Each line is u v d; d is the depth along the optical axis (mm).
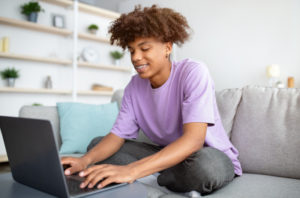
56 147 544
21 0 3471
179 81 1035
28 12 3357
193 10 4812
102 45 4348
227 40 4426
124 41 967
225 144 1045
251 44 4184
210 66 4613
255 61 4145
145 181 1025
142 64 943
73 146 1545
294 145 1064
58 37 3781
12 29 3365
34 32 3559
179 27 992
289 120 1114
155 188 894
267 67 3809
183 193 865
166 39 949
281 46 3904
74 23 3723
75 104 1689
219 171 795
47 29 3525
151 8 971
